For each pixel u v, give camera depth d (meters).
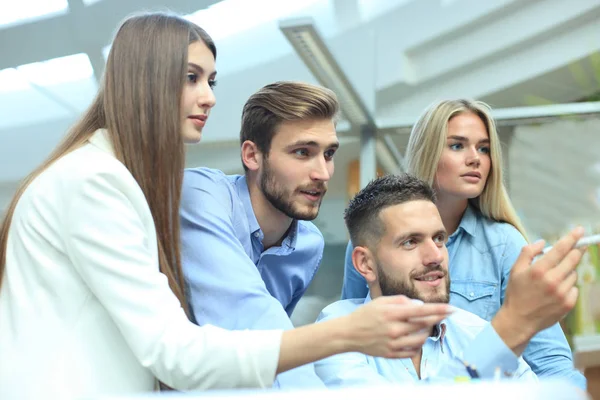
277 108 1.50
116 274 1.05
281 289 1.72
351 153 4.39
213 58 1.35
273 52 4.43
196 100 1.31
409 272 1.49
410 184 1.55
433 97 4.84
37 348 1.05
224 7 4.10
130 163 1.21
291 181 1.51
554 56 4.58
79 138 1.25
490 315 1.79
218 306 1.33
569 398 0.56
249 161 1.57
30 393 1.03
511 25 4.49
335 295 3.96
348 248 1.91
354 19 4.25
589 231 1.57
